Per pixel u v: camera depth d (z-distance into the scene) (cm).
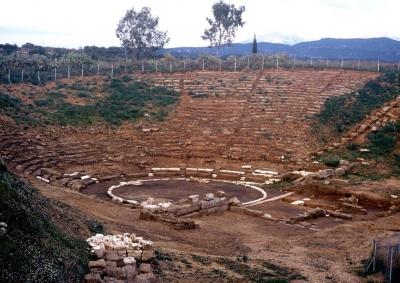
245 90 6862
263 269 1981
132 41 9762
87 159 4831
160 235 2488
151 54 10106
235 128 5875
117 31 9756
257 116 6112
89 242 1888
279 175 4697
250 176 4738
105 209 3023
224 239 2573
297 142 5447
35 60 7081
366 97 6091
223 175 4806
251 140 5591
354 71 7062
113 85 6969
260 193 4125
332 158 4853
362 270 1980
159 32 10019
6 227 1448
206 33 10744
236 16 10650
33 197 2078
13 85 6172
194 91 6956
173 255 2036
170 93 6900
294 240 2591
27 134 4906
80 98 6341
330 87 6631
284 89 6756
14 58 6725
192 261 1992
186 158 5253
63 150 4878
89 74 7462
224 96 6744
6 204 1552
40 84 6519
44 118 5472
